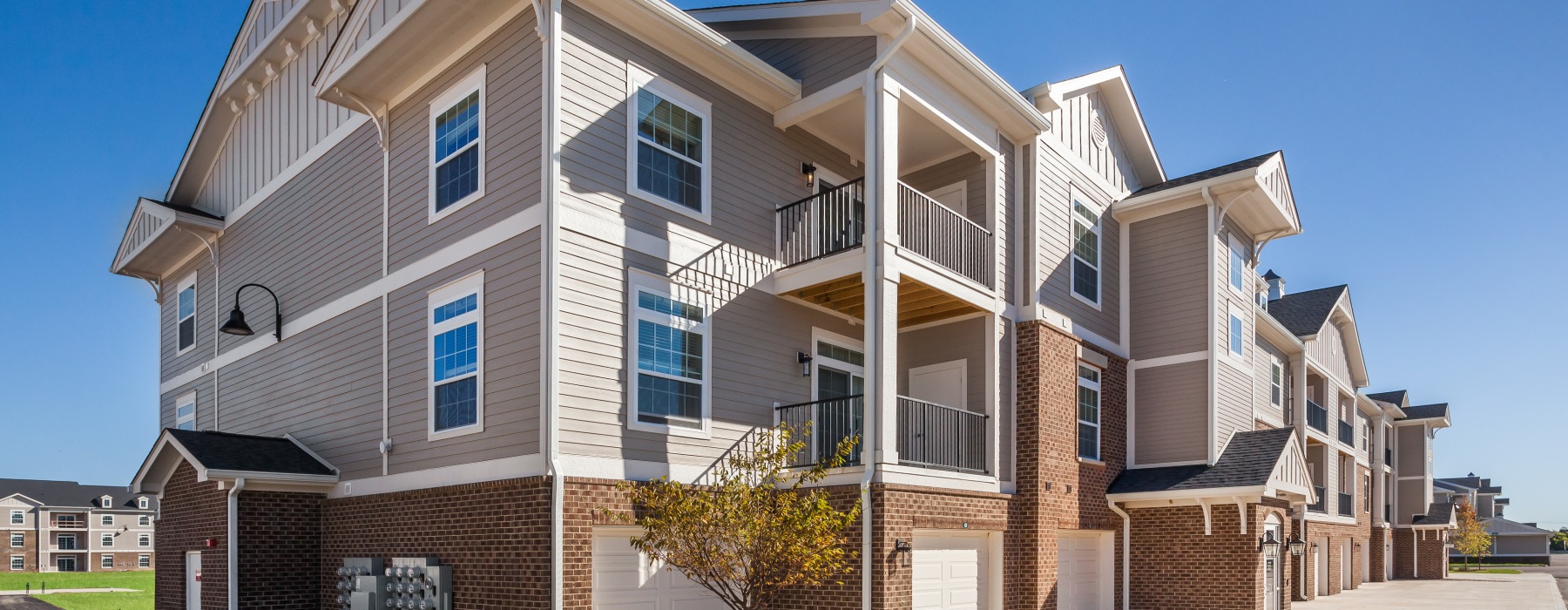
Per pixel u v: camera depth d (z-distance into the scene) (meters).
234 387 16.78
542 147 10.71
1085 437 16.62
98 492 90.75
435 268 12.19
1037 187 15.42
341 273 14.10
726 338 12.48
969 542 13.84
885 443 11.98
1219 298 18.05
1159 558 17.11
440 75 12.55
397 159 13.17
